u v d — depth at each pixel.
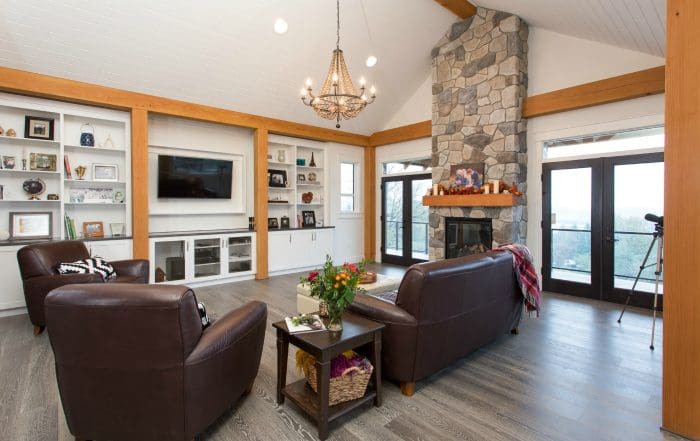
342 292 2.06
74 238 4.31
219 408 1.87
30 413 2.08
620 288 4.39
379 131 7.23
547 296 4.75
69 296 1.55
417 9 4.96
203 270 5.31
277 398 2.23
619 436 1.90
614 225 4.44
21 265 3.27
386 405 2.21
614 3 3.25
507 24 4.88
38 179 4.27
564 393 2.33
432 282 2.21
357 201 7.46
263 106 5.59
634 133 4.30
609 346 3.09
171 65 4.39
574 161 4.74
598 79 4.42
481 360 2.84
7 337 3.23
